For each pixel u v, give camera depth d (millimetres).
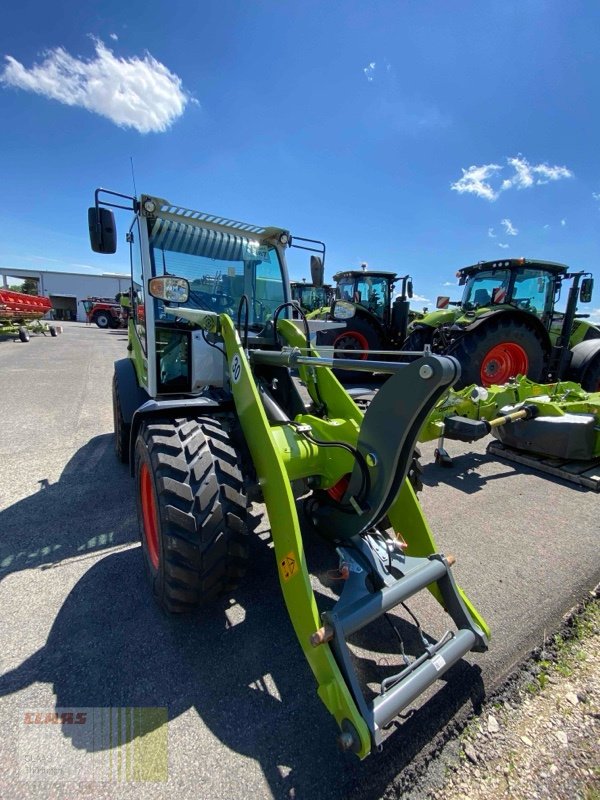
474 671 1641
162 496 1599
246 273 2994
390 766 1304
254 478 1893
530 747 1378
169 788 1226
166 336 2709
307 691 1553
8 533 2561
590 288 6125
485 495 3225
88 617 1875
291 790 1229
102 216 2502
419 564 1583
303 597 1375
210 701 1500
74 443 4180
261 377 2559
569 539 2602
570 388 4332
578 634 1851
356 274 8859
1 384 6801
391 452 1420
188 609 1729
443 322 7008
